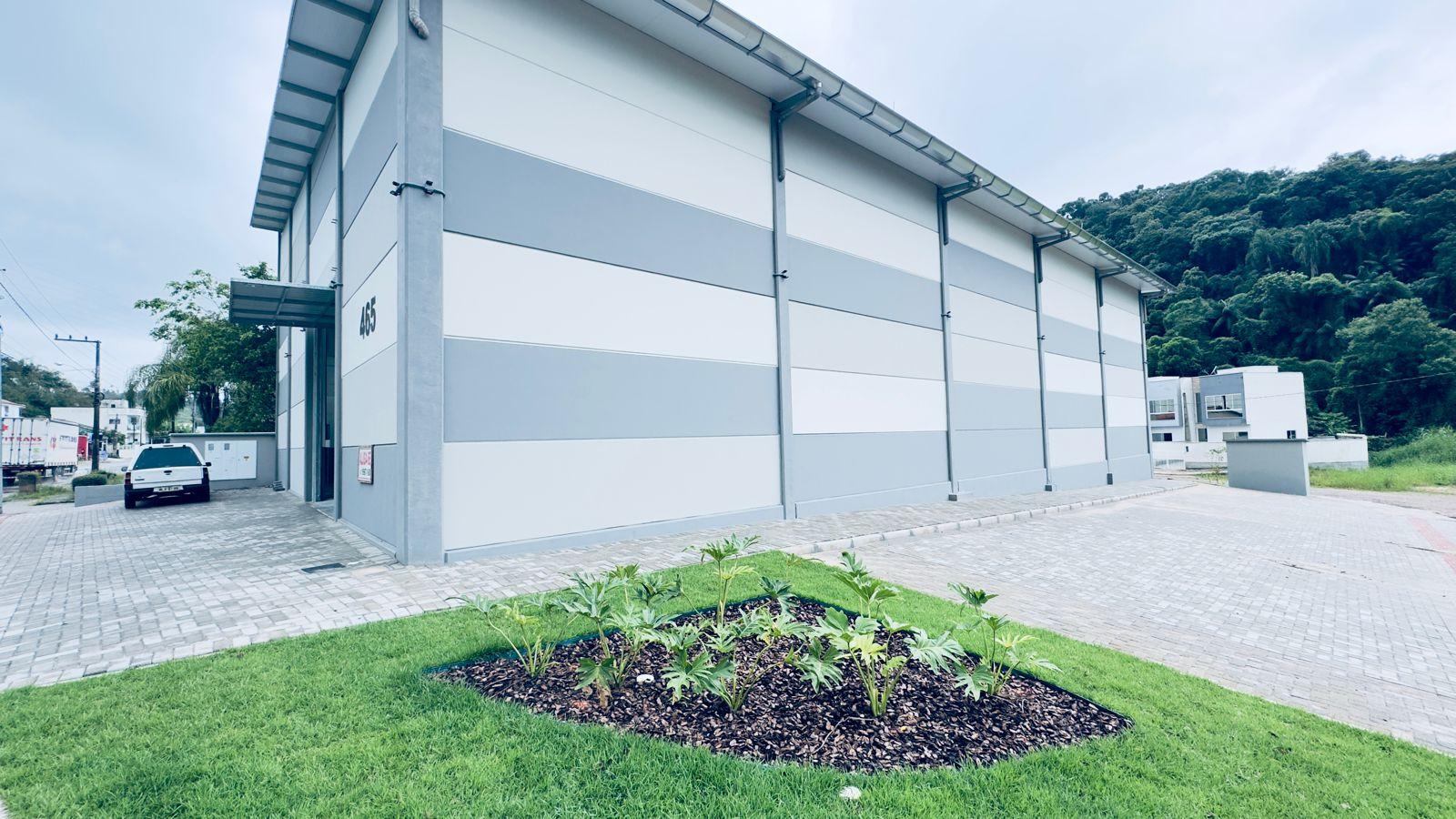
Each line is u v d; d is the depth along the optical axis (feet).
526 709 10.43
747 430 33.91
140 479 44.91
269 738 9.47
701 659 10.44
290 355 54.19
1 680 12.01
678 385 30.68
